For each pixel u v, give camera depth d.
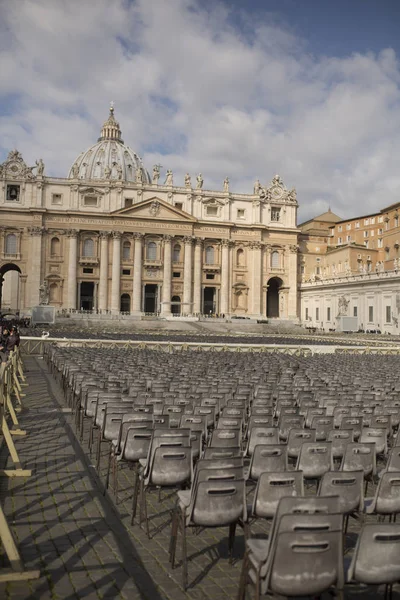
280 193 133.50
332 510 6.92
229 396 18.20
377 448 12.80
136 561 8.47
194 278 125.00
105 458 14.86
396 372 29.00
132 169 187.25
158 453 9.72
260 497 8.29
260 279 129.00
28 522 9.91
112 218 119.62
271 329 107.56
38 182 116.50
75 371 22.97
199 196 127.06
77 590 7.39
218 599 7.36
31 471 13.03
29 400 23.62
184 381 21.28
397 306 92.75
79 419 18.23
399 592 7.70
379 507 8.72
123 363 28.44
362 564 6.39
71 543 9.02
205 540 9.52
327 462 10.53
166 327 104.06
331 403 17.05
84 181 119.31
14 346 32.72
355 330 100.69
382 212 124.31
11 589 7.36
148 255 122.81
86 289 126.81
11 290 143.38
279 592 6.21
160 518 10.54
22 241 116.50
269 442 11.89
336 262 128.50
